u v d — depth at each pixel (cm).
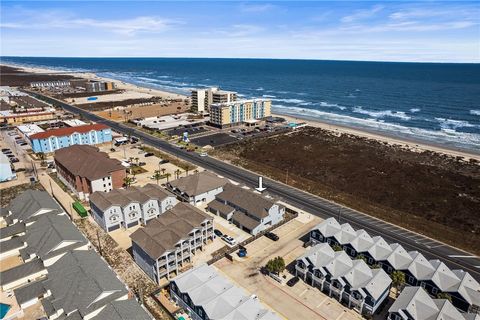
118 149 15450
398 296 5912
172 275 6962
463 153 15450
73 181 10575
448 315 5281
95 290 5653
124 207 8544
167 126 19800
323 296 6481
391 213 9881
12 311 5850
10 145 15638
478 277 7038
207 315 5188
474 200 10600
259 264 7438
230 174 12750
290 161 14312
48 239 7219
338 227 8006
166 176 12188
